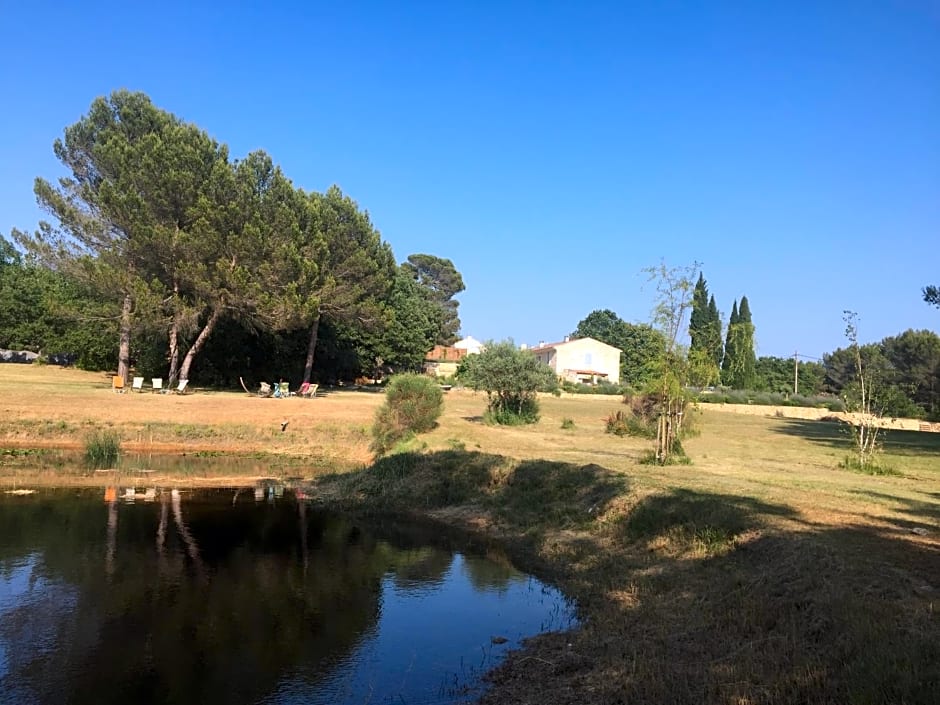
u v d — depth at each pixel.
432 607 9.24
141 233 33.28
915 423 46.00
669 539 10.92
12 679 6.72
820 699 5.25
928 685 4.96
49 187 34.50
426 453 19.48
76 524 13.45
